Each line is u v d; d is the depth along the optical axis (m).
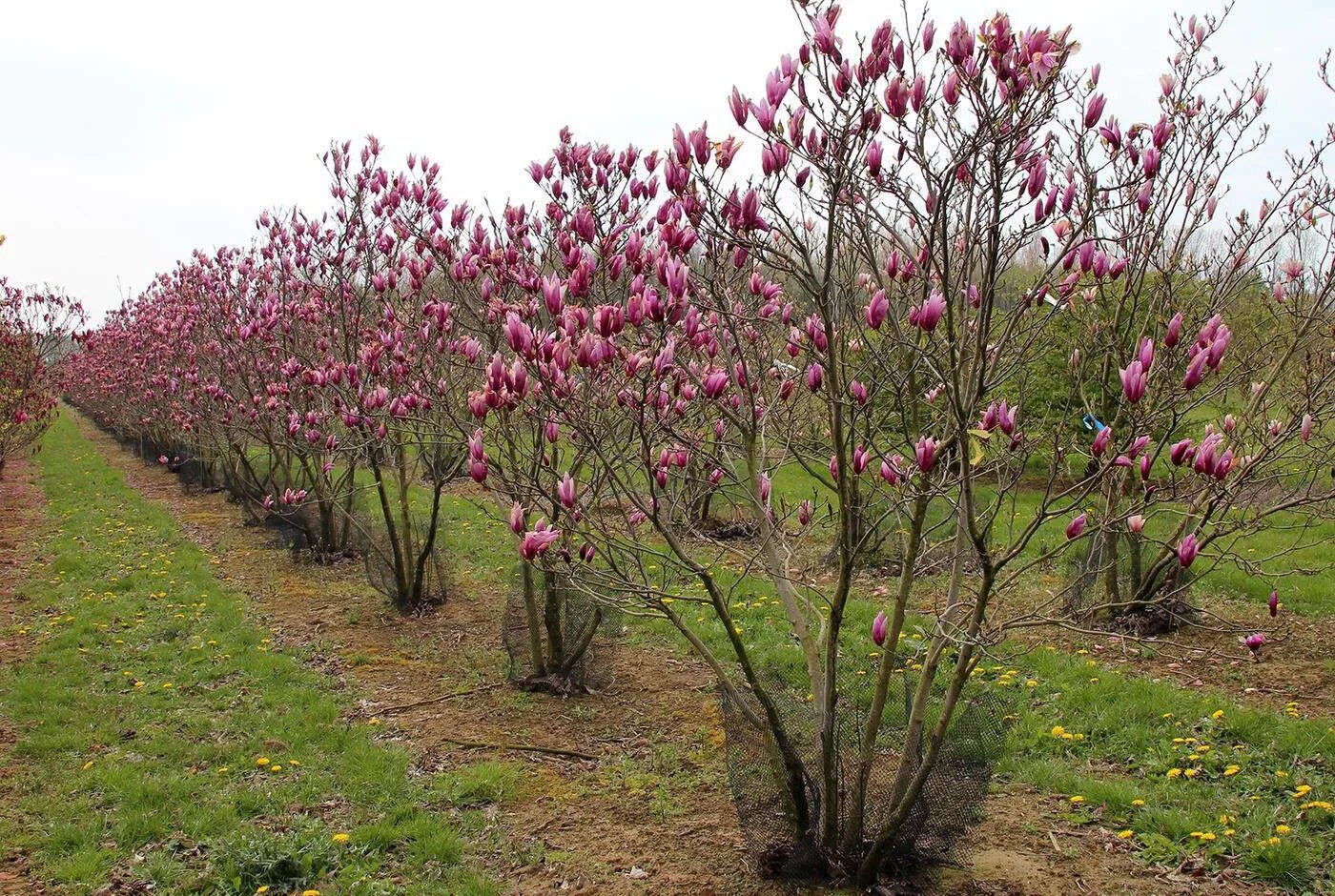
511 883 3.97
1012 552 3.25
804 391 5.70
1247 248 6.04
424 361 6.71
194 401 12.07
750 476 4.06
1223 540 9.05
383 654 7.04
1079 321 6.43
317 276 9.76
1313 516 5.51
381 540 8.66
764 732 3.86
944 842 3.75
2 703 6.03
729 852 4.11
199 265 11.54
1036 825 4.25
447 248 6.14
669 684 6.20
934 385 4.72
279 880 3.97
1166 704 5.38
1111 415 6.78
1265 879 3.72
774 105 3.17
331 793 4.79
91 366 22.53
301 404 9.78
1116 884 3.74
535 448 4.92
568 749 5.25
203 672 6.62
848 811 3.80
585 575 4.76
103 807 4.68
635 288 3.69
